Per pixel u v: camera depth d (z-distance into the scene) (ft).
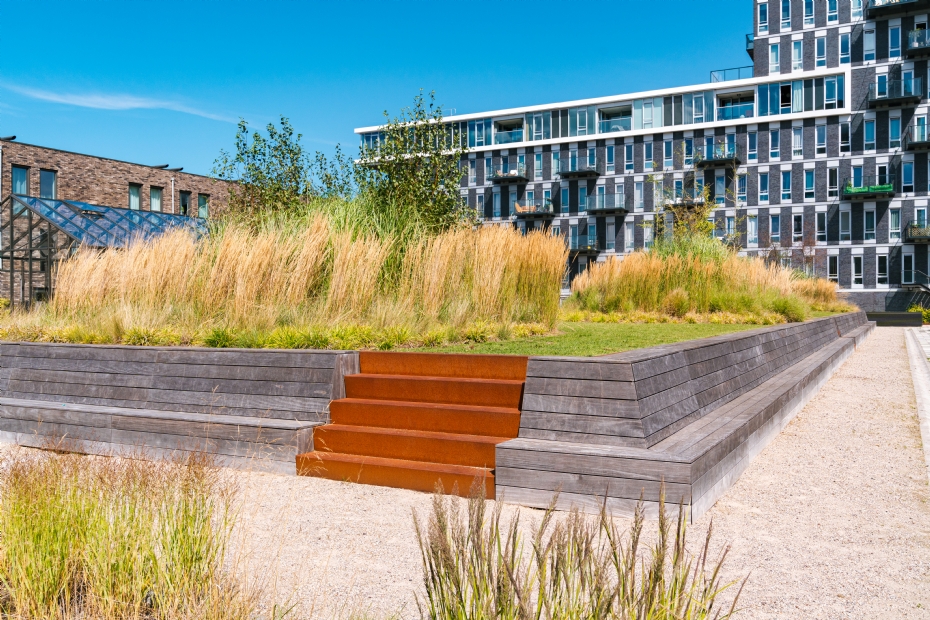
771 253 118.01
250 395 16.61
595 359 12.82
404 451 13.99
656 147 136.46
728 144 130.82
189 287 25.81
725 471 12.91
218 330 21.16
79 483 8.24
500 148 148.05
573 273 142.10
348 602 8.11
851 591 8.46
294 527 11.02
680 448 11.83
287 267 24.27
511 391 14.23
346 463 13.89
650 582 5.32
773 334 24.73
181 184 96.48
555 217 144.36
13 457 9.37
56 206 58.39
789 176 126.93
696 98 135.23
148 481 7.98
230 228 27.40
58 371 19.79
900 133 120.67
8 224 57.62
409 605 8.03
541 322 26.22
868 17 123.65
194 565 7.49
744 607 7.98
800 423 19.92
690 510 10.87
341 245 24.29
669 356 14.28
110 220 60.70
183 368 17.65
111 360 18.83
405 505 12.25
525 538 10.21
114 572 7.44
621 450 11.69
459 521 6.06
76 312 28.86
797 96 127.13
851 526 10.94
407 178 40.52
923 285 117.60
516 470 12.15
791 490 13.01
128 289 27.30
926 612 7.89
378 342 19.63
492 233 26.16
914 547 10.01
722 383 17.47
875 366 35.60
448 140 43.52
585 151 142.20
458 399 14.79
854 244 122.52
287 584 8.64
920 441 17.21
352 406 15.30
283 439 14.65
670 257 46.65
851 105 124.06
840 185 123.75
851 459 15.46
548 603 5.41
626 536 10.16
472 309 24.40
